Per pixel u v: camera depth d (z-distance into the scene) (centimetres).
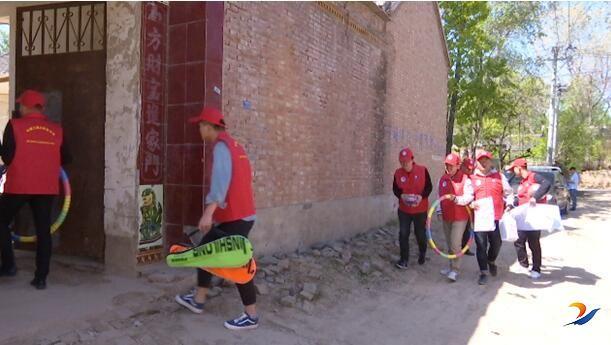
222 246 438
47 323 408
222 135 454
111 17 566
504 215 793
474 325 570
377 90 1115
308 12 821
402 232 813
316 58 850
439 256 935
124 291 505
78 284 524
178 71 582
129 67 555
